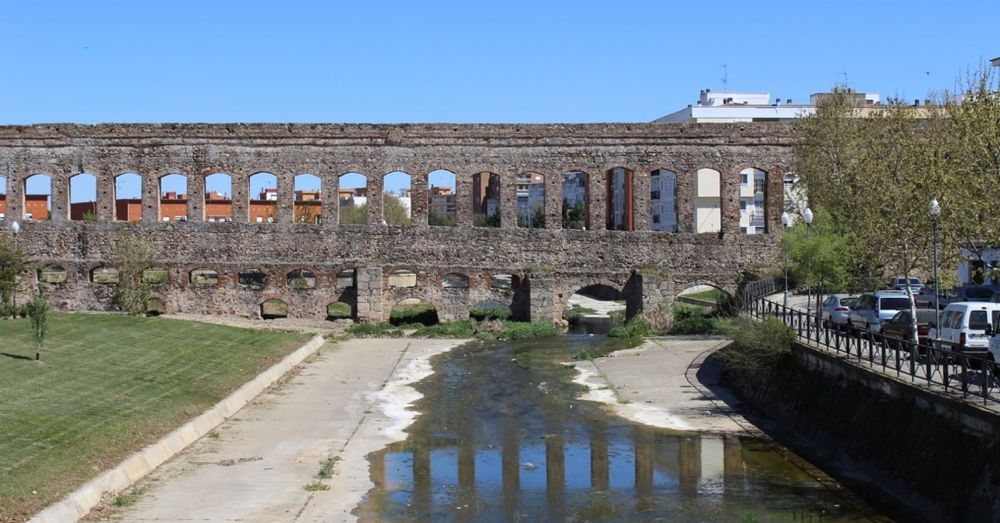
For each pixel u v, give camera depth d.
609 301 109.94
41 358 44.22
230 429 38.84
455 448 36.56
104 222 78.06
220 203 130.75
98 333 54.28
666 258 78.44
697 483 31.31
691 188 79.69
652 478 32.06
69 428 32.75
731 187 79.62
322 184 79.00
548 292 76.38
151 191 78.81
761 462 33.88
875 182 54.44
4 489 25.84
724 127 79.75
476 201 180.88
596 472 32.94
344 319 78.00
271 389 48.84
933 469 28.00
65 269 77.69
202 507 27.86
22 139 79.06
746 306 61.00
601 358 59.72
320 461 34.00
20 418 32.78
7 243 68.44
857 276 61.28
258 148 79.12
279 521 26.92
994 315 37.66
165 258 78.00
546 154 79.31
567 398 46.94
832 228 61.81
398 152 79.19
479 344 68.62
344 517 27.62
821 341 42.41
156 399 39.72
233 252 78.06
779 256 75.94
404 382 52.19
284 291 77.81
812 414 38.09
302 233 78.06
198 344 56.00
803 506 28.56
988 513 24.64
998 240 40.78
